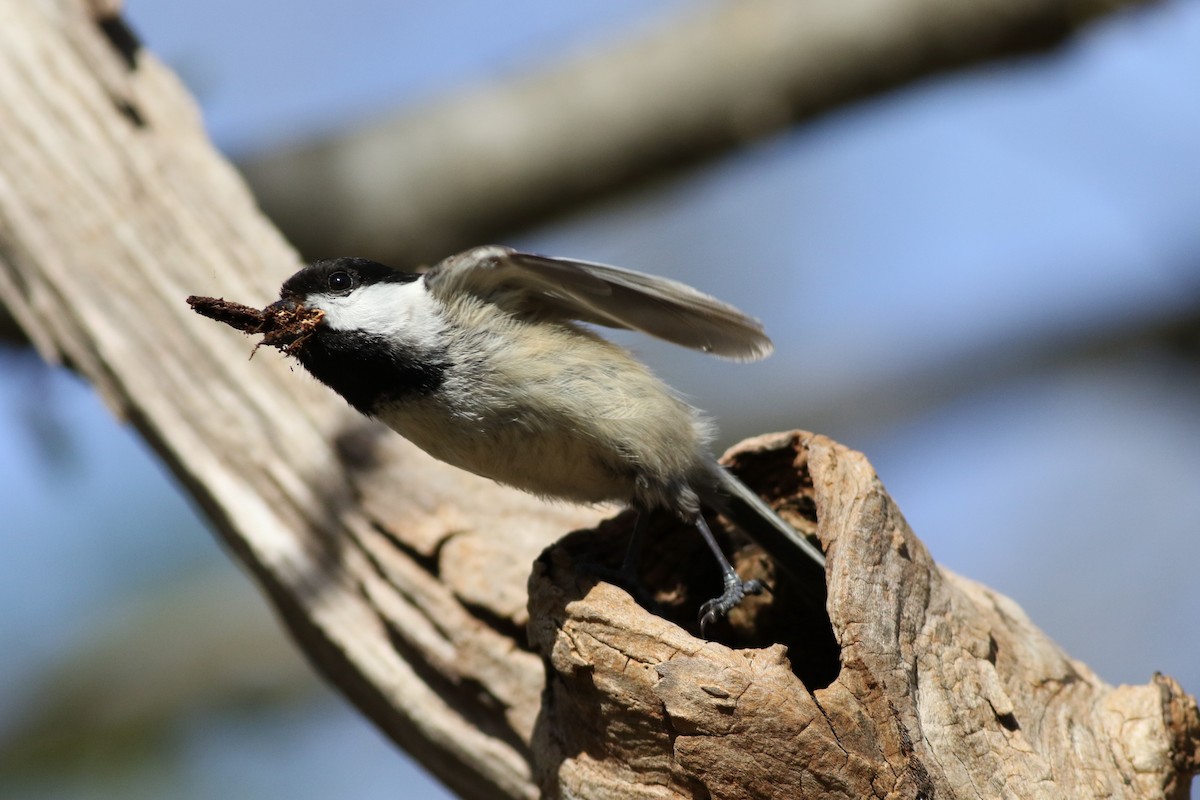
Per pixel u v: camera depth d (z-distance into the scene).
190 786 12.05
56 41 9.16
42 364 10.09
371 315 6.96
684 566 7.30
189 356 8.23
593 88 11.42
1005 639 6.32
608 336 7.44
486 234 11.83
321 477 7.75
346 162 11.61
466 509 7.49
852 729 5.47
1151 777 5.98
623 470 6.93
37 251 8.56
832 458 6.26
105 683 12.41
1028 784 5.68
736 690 5.44
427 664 7.20
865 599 5.74
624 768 5.84
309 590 7.58
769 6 11.23
